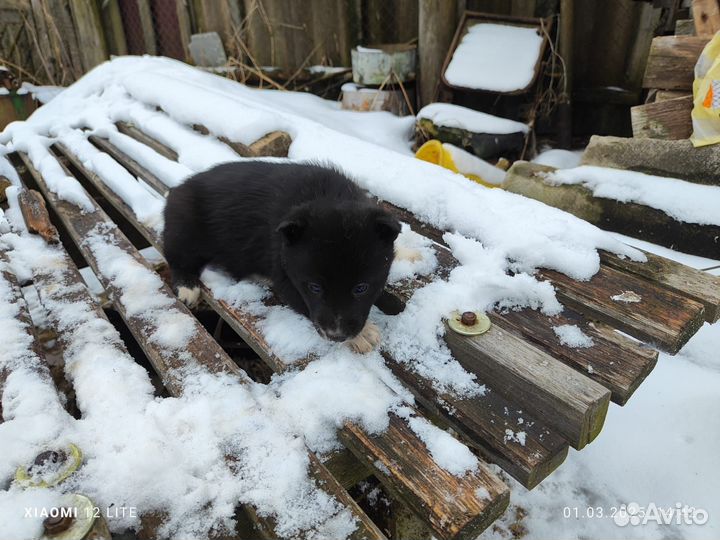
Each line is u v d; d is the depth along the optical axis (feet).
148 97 17.46
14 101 25.32
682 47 14.61
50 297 8.30
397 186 10.21
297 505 4.87
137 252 9.78
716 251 12.26
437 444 5.29
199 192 9.34
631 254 8.02
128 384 6.39
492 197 9.71
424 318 7.02
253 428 5.65
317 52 27.07
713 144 12.86
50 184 12.93
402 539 8.00
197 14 28.53
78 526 4.49
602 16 21.08
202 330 7.47
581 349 6.43
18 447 5.34
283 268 7.73
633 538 7.80
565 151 20.29
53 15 30.68
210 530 4.77
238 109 14.07
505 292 7.30
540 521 8.21
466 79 20.17
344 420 5.63
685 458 8.66
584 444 5.60
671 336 6.48
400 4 25.09
